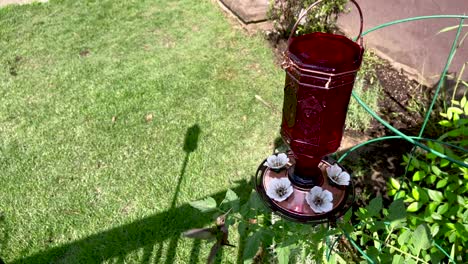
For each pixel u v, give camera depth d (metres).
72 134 3.05
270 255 2.12
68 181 2.73
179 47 3.97
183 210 2.54
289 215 1.04
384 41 3.61
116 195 2.63
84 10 4.62
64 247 2.36
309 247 1.40
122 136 3.03
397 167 2.70
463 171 1.72
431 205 1.68
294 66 0.89
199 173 2.76
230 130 3.06
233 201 1.34
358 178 2.64
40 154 2.90
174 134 3.04
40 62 3.79
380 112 3.16
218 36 4.10
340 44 0.92
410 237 1.40
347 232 1.36
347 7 3.84
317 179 1.11
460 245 1.69
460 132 1.83
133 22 4.38
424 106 3.09
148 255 2.32
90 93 3.42
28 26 4.33
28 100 3.36
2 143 2.99
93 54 3.89
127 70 3.68
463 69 2.74
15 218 2.51
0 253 2.33
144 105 3.30
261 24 4.25
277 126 3.09
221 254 2.29
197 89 3.44
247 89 3.44
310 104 0.92
